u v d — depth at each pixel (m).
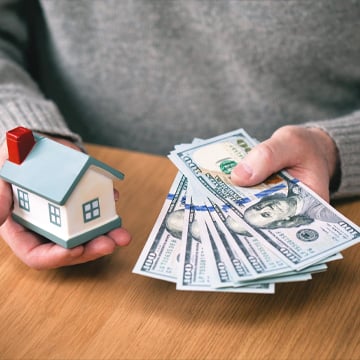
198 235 0.73
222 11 1.06
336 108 1.14
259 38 1.06
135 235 0.80
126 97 1.17
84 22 1.13
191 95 1.14
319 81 1.10
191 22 1.08
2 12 1.15
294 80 1.10
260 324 0.67
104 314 0.68
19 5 1.18
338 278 0.73
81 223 0.68
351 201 0.88
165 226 0.75
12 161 0.69
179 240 0.73
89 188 0.67
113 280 0.73
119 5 1.09
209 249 0.70
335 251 0.69
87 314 0.68
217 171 0.83
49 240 0.73
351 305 0.69
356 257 0.77
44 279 0.73
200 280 0.66
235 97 1.13
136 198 0.87
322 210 0.76
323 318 0.68
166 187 0.90
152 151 1.22
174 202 0.79
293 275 0.67
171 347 0.64
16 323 0.67
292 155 0.81
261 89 1.11
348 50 1.06
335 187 0.89
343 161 0.87
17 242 0.72
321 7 1.02
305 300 0.70
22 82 1.07
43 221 0.69
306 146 0.82
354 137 0.88
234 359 0.62
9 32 1.17
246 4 1.04
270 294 0.71
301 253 0.68
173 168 0.95
